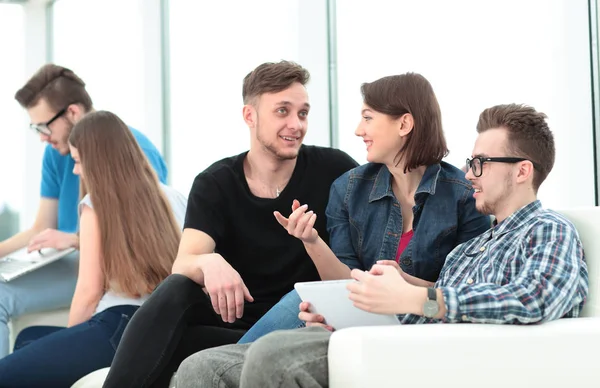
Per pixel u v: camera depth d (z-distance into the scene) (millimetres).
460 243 2443
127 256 3000
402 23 4297
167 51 6496
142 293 3027
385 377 1672
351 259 2578
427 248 2438
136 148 3158
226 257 2793
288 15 5031
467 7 3934
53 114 3879
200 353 2170
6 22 7504
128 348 2391
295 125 2705
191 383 2107
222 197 2766
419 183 2500
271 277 2752
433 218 2441
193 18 6082
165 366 2475
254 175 2830
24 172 7418
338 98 4852
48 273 3664
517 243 2021
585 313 1999
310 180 2818
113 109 6949
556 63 3619
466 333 1713
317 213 2797
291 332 1889
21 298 3551
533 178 2111
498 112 2152
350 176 2645
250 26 5391
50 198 4152
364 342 1673
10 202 7359
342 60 4793
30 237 4098
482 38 3871
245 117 2830
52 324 3709
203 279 2564
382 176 2574
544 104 3660
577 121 3588
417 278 2381
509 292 1794
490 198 2129
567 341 1752
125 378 2365
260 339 1854
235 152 5637
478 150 2146
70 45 7488
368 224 2562
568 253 1899
